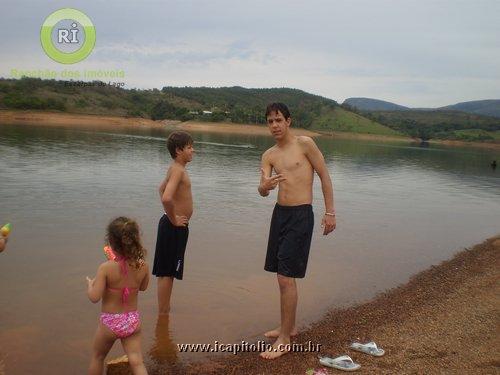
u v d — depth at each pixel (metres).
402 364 4.64
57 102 89.94
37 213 10.26
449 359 4.75
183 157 5.33
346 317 5.77
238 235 9.57
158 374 4.34
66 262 7.05
